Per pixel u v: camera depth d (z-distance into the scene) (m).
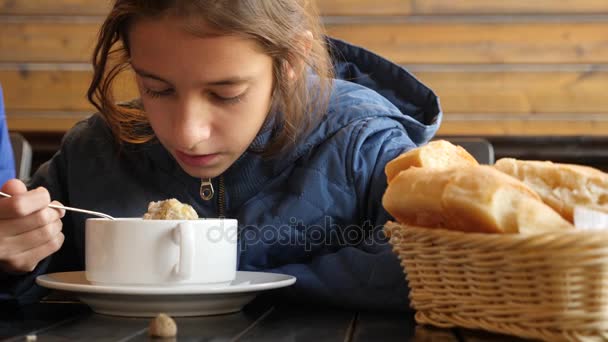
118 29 1.11
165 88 1.02
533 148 2.79
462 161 0.99
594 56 2.88
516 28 2.90
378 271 1.01
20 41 3.03
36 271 1.13
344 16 2.93
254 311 1.00
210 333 0.83
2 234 1.06
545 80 2.90
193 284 0.94
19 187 1.08
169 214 0.97
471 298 0.83
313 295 1.04
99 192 1.28
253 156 1.23
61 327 0.86
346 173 1.22
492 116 2.92
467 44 2.91
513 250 0.77
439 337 0.82
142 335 0.81
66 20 3.03
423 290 0.88
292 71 1.18
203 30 0.97
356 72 1.47
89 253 0.96
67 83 3.04
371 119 1.25
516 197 0.81
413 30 2.92
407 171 0.89
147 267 0.93
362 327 0.89
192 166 1.09
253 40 1.02
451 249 0.83
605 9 2.86
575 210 0.81
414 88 1.41
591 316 0.77
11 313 0.97
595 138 2.76
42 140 2.95
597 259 0.75
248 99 1.05
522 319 0.79
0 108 1.91
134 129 1.28
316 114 1.25
